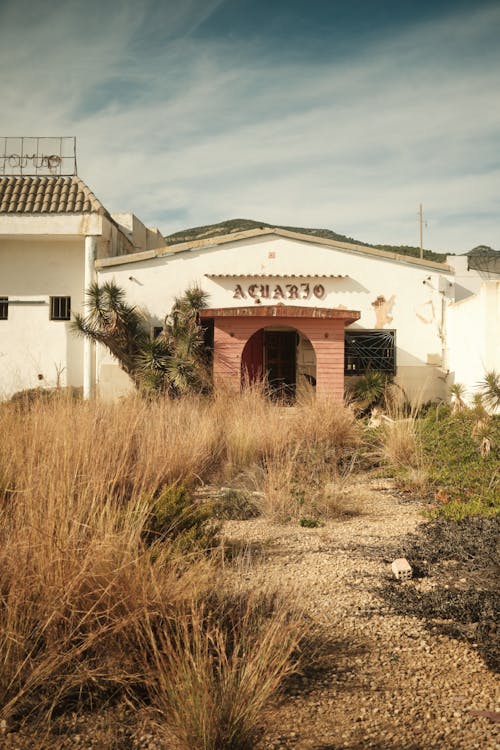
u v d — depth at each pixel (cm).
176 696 280
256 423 989
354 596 456
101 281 1917
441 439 1147
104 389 1867
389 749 274
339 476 900
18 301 2044
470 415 1347
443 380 1933
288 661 334
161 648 334
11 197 1986
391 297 1945
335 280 1944
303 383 1808
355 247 1942
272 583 466
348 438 1086
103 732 286
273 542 587
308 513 701
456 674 344
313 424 1059
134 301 1916
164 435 802
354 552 563
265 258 1948
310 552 561
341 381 1769
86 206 1936
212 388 1590
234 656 301
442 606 436
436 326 1939
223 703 276
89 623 334
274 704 305
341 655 365
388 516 706
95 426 707
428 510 723
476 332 1614
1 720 292
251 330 1772
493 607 432
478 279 2069
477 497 771
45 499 414
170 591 352
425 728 290
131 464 663
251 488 794
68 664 320
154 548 407
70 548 358
